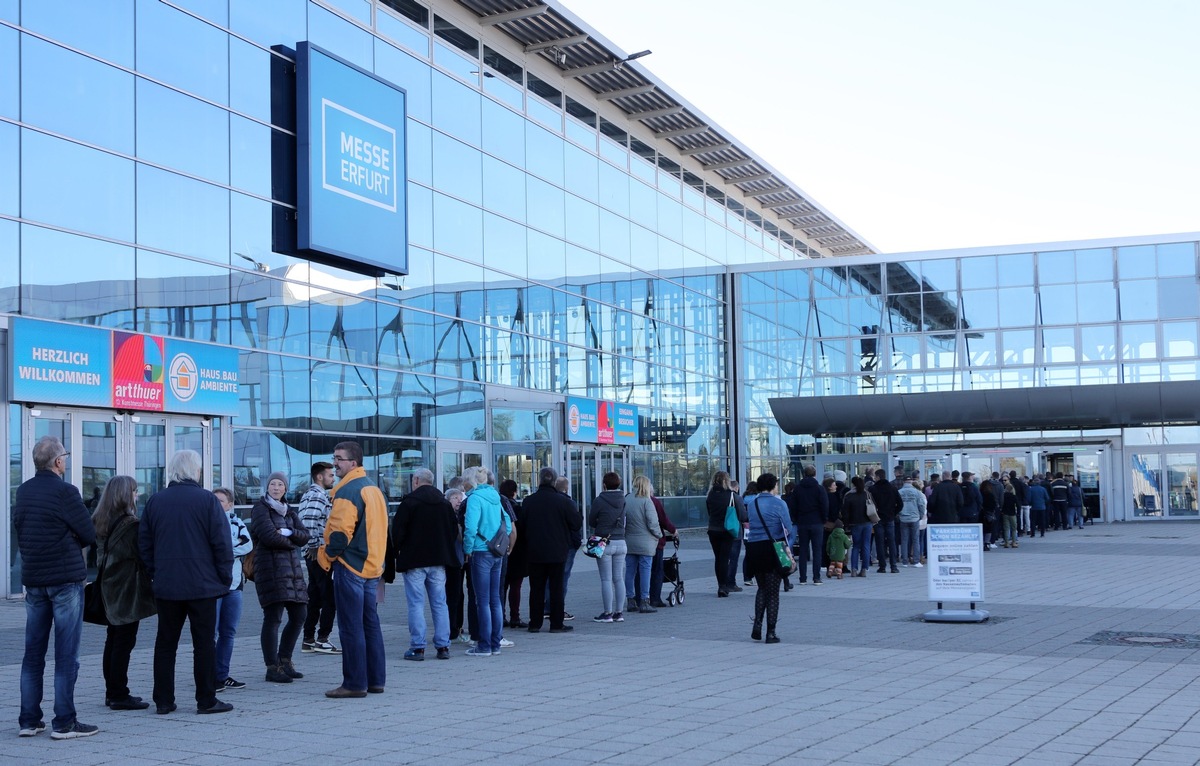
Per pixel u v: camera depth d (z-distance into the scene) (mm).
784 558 12219
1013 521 28531
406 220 25062
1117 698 8641
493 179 29172
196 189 20203
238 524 9977
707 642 12406
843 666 10453
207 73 20594
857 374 41812
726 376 42594
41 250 17328
